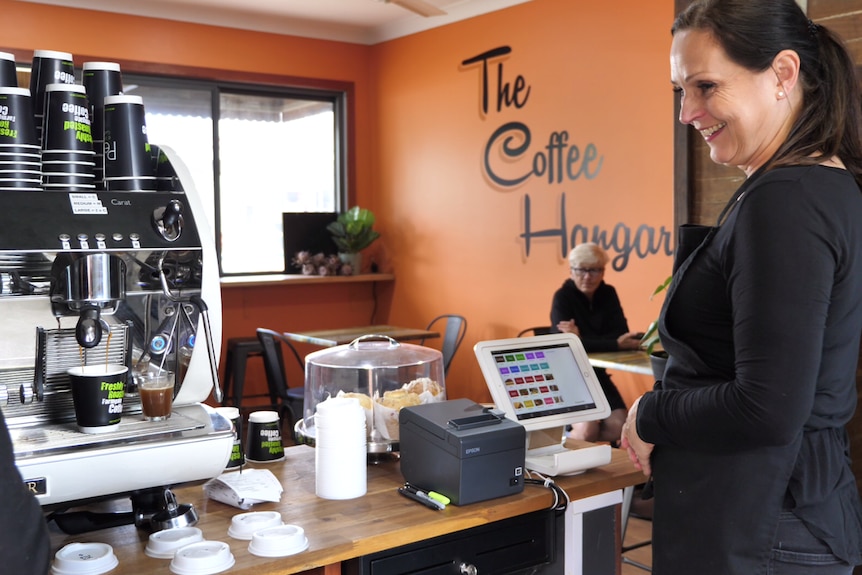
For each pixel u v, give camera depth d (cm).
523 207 554
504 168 566
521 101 550
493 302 582
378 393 201
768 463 132
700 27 134
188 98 605
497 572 170
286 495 174
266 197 648
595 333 439
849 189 128
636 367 371
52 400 158
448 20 600
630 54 478
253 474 177
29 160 155
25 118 155
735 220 131
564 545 180
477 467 167
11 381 152
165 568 138
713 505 138
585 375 199
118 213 158
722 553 137
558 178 527
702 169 383
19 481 96
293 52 636
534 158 543
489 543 169
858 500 139
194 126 609
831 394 132
